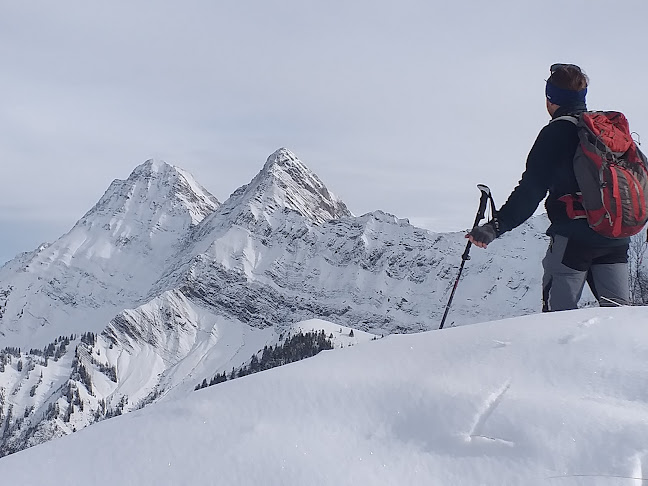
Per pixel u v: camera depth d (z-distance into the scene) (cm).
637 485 212
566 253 453
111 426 284
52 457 266
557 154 440
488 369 297
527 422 246
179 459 254
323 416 272
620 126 434
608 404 259
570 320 348
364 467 240
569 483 217
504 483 224
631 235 427
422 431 255
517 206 455
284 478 238
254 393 292
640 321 336
